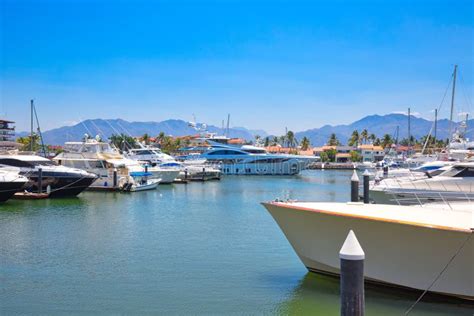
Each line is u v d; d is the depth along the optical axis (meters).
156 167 66.88
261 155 93.25
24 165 44.25
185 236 26.17
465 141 57.72
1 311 14.46
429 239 13.71
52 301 15.34
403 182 28.88
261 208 39.25
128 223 30.80
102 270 19.03
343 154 163.75
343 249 9.66
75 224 30.22
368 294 15.09
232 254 21.64
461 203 19.34
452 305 14.23
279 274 18.17
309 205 16.53
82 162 52.75
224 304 15.01
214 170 76.94
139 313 14.29
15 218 32.41
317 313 14.24
